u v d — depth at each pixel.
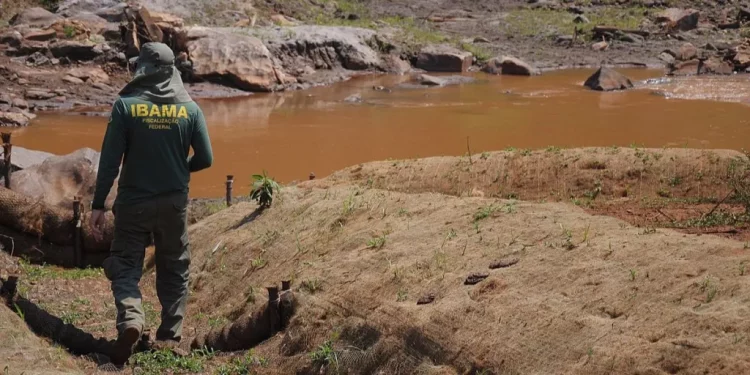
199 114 7.05
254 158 17.98
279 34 31.83
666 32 41.12
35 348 6.28
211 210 11.11
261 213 9.28
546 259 6.21
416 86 29.58
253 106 25.02
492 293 6.01
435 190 9.34
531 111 23.83
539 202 7.93
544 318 5.55
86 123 22.00
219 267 8.68
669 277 5.52
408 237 7.34
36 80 25.59
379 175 9.79
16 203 9.71
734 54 33.72
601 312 5.45
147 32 28.53
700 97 26.30
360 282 6.84
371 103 25.55
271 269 8.12
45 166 11.31
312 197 9.07
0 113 21.59
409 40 36.00
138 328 6.59
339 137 20.25
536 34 41.06
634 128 21.02
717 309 5.06
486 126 21.53
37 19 29.64
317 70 31.73
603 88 28.16
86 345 6.94
